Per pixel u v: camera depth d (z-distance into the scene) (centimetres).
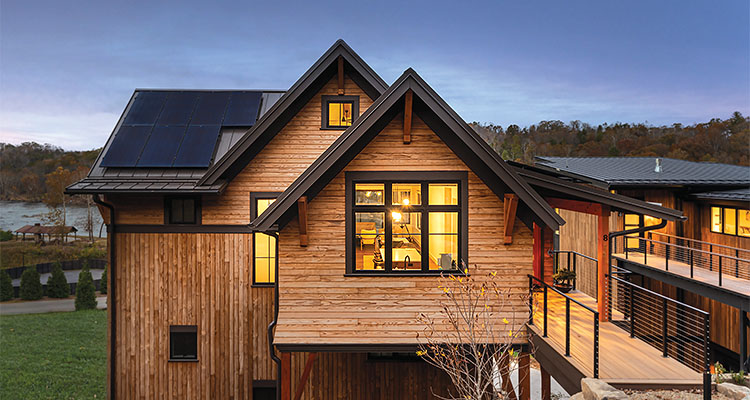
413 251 791
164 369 1033
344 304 782
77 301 2658
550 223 720
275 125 1052
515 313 785
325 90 1070
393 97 714
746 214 1435
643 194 1639
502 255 789
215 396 1035
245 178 1045
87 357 2045
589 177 1595
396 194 794
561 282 1084
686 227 1639
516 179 724
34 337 2244
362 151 790
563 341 711
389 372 1020
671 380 570
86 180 984
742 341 1217
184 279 1035
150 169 1024
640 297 1573
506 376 791
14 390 1728
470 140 730
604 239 841
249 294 1041
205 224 1036
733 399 533
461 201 788
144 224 1029
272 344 806
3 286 2827
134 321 1030
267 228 717
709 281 1323
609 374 588
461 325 779
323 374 1026
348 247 783
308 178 709
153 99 1219
